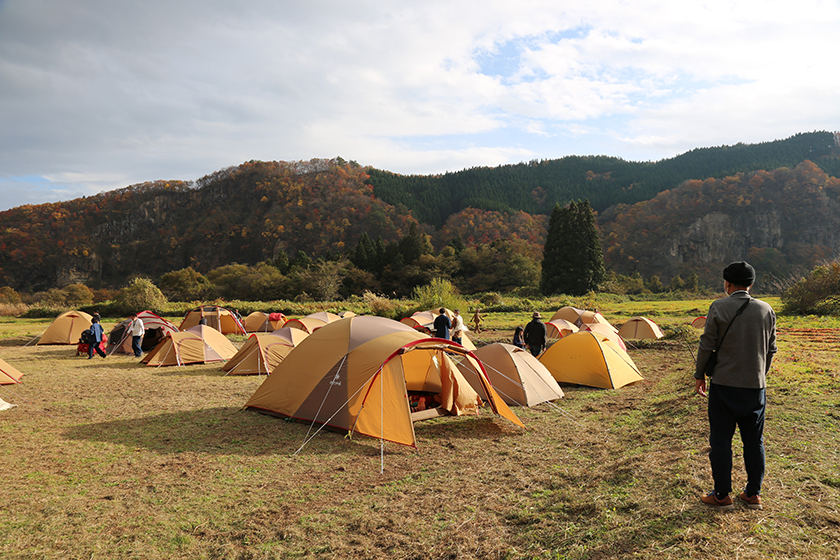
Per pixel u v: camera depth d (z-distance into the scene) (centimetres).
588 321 2077
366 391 725
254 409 871
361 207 16938
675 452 513
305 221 17050
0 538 402
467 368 919
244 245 17138
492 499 466
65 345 2067
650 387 1038
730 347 337
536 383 934
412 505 462
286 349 1327
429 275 8250
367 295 3653
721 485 342
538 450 638
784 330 1891
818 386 762
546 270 6944
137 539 403
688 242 15050
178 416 832
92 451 643
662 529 335
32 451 643
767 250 14200
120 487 520
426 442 689
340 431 737
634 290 8425
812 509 338
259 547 388
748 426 341
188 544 395
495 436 715
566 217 6750
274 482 535
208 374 1284
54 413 855
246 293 8100
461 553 361
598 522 370
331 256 10062
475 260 8625
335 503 474
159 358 1443
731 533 313
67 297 7650
